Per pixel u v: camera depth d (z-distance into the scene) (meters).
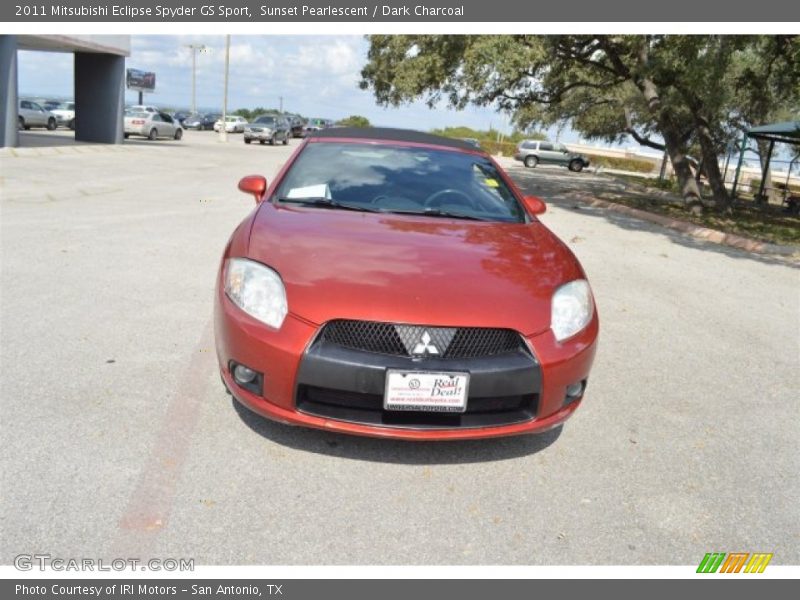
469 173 4.20
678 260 8.68
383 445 3.01
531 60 13.98
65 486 2.52
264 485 2.64
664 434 3.39
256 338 2.67
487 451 3.05
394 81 18.34
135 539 2.29
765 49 12.62
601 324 5.26
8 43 17.36
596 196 18.86
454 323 2.62
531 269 3.08
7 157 15.53
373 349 2.62
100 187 11.52
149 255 6.36
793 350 5.00
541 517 2.59
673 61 12.90
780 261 9.31
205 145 30.33
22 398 3.18
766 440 3.42
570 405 2.94
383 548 2.35
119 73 24.72
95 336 4.07
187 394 3.36
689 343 4.95
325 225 3.28
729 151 26.41
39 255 6.00
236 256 3.01
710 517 2.69
